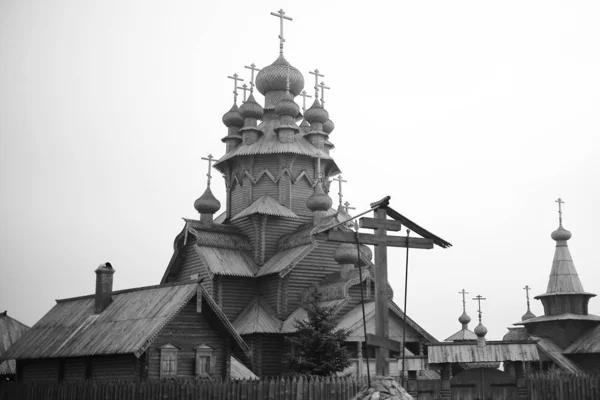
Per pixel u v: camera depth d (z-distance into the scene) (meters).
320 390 32.38
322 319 39.38
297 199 56.06
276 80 60.03
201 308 37.22
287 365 40.34
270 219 54.19
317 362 37.94
